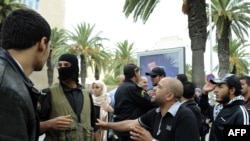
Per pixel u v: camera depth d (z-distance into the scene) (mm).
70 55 3385
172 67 11125
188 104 4199
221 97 3699
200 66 11445
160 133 3010
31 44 1581
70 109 3266
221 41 21266
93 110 3621
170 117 2990
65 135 3129
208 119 4875
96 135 3707
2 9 24391
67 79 3357
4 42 1573
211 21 22219
